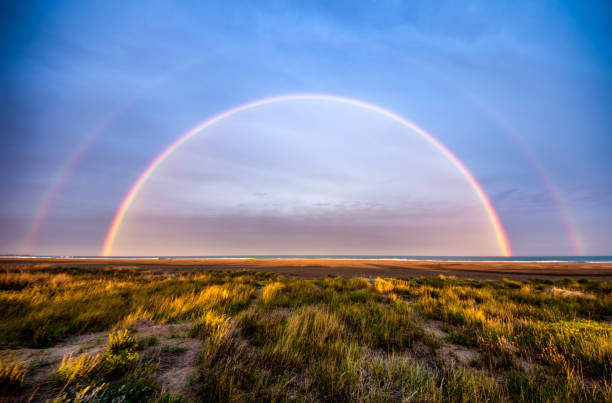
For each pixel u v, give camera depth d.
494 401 3.19
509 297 11.21
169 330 5.50
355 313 7.06
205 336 4.95
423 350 5.17
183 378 3.38
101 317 6.04
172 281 14.03
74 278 14.73
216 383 3.12
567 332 5.46
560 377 3.99
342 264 49.25
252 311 6.56
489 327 6.15
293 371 3.72
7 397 2.70
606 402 3.14
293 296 10.46
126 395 2.83
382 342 5.30
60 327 5.23
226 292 9.59
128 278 16.72
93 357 3.69
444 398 3.18
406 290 12.41
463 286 15.04
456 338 5.79
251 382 3.29
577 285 17.36
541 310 8.24
